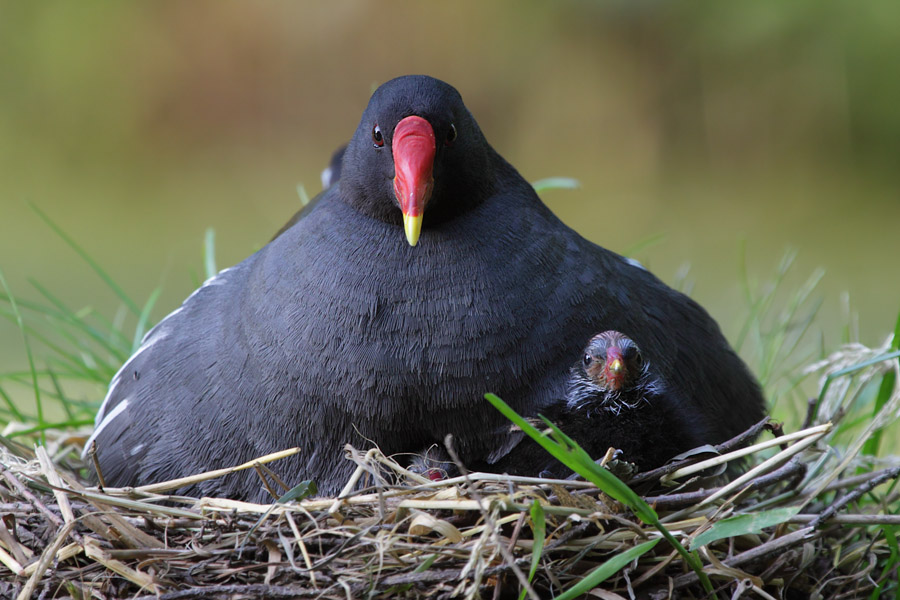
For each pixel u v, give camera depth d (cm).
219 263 2017
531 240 694
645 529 633
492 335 671
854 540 739
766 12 2344
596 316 698
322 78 2591
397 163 655
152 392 742
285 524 640
